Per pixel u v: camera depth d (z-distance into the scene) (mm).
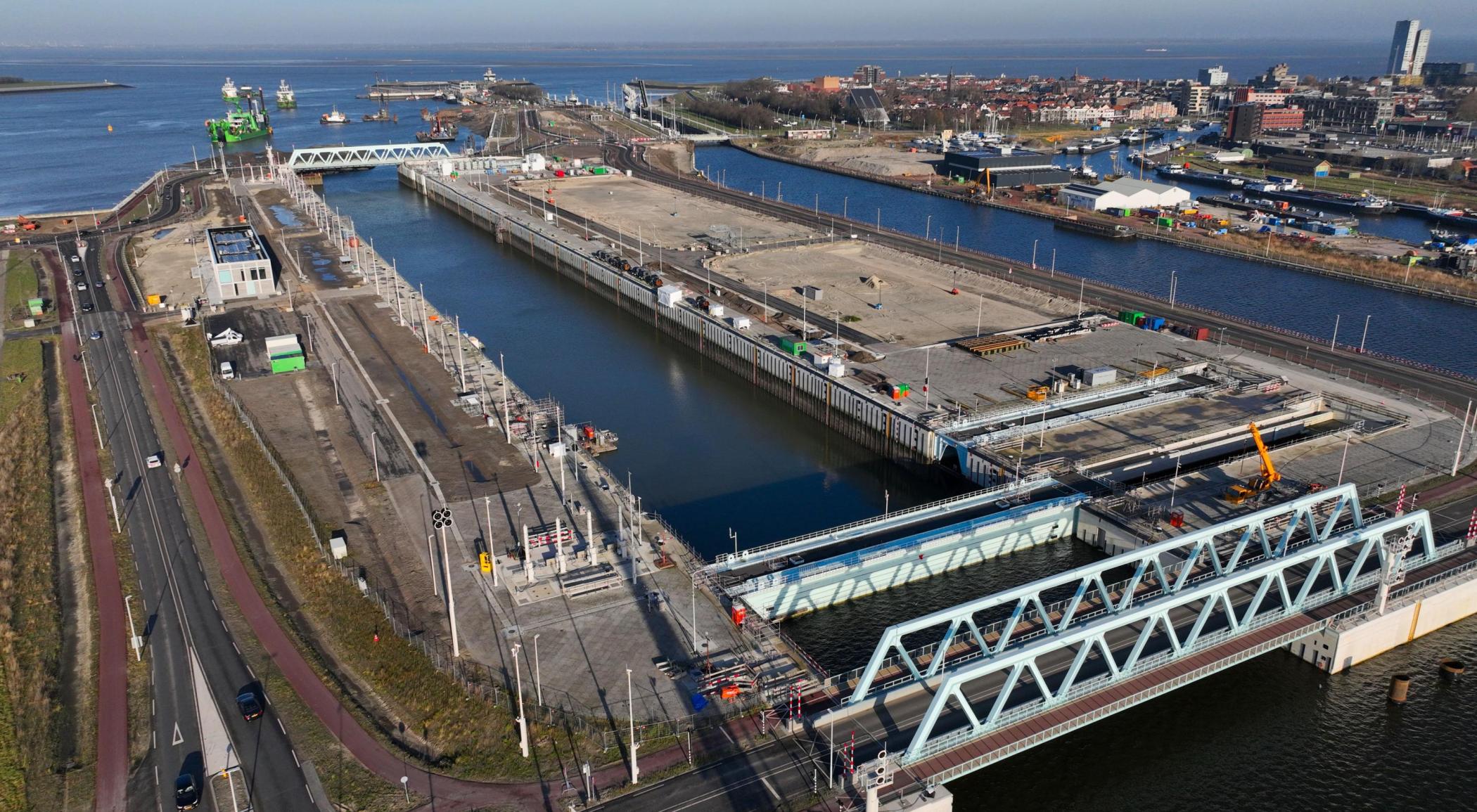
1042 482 153375
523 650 109438
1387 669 115250
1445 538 133750
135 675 106250
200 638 112500
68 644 111875
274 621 115938
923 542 136500
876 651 97562
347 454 160375
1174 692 112688
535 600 119312
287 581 124688
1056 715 97688
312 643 111812
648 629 113562
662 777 90625
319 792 89125
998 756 93125
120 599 120625
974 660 110812
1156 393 185750
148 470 156375
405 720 99312
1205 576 126562
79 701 102250
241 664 107812
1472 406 179250
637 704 100375
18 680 105938
